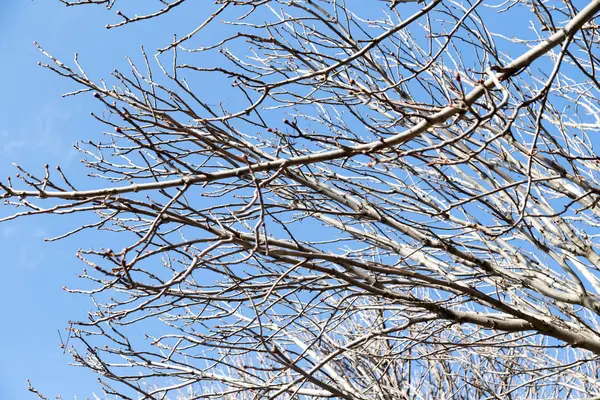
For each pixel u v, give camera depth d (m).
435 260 4.88
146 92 3.73
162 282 3.98
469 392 6.86
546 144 4.48
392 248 4.86
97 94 3.15
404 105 3.65
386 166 5.11
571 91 5.51
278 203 4.39
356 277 4.35
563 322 4.71
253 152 4.16
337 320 4.59
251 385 4.63
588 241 5.00
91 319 4.25
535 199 4.93
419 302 4.33
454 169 5.29
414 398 6.55
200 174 3.53
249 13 3.93
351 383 5.96
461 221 4.54
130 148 4.21
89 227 3.57
